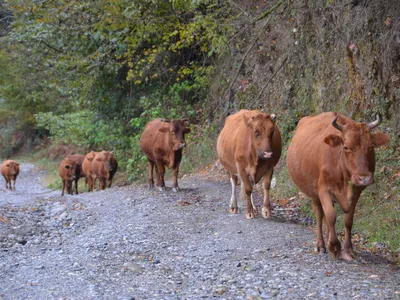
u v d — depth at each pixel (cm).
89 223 1235
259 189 1434
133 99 2498
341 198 785
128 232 1097
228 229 1064
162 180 1571
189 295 712
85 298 705
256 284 736
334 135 749
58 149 3956
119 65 2188
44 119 2992
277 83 1752
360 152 727
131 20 1808
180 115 2281
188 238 1029
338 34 1420
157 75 2320
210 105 2191
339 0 1398
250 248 926
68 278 807
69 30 2053
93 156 2208
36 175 3497
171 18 1825
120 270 847
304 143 859
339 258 833
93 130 2680
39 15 2091
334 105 1435
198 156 2019
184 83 2295
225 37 1598
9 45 2544
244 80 1948
